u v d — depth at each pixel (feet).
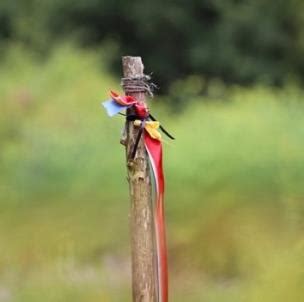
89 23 110.22
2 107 65.92
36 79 71.87
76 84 71.05
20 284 38.37
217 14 110.52
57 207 46.83
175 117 63.26
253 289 32.12
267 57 107.96
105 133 55.47
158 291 14.74
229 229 39.37
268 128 46.57
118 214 45.88
